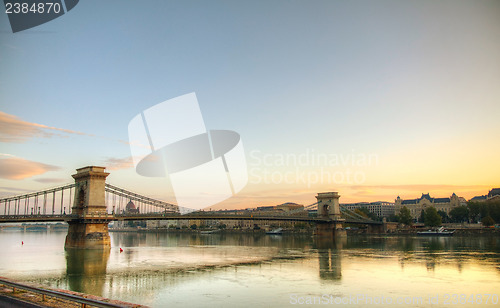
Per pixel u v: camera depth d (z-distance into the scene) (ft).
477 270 219.00
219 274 211.82
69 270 231.30
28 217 359.25
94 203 382.83
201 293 161.07
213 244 494.59
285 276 203.31
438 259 273.13
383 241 509.76
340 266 241.14
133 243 534.78
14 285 87.92
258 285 177.68
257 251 362.33
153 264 258.37
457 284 177.78
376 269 226.38
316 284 179.52
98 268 239.91
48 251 359.87
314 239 605.31
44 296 83.46
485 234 642.22
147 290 168.66
